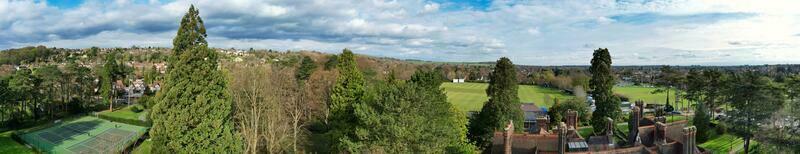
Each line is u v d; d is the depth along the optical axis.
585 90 156.00
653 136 50.16
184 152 34.69
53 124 94.81
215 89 37.16
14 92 89.06
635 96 148.38
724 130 74.38
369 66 136.00
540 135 47.19
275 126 52.72
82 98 118.38
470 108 119.56
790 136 52.22
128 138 72.25
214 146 36.62
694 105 100.50
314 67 106.56
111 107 116.75
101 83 126.50
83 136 79.19
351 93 59.50
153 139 35.47
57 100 111.88
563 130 39.06
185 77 35.34
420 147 39.50
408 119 39.44
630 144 50.09
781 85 68.38
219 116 37.12
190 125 35.34
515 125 63.34
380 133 40.06
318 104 75.00
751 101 63.94
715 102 89.75
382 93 42.53
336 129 51.34
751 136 63.22
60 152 64.44
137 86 164.62
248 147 46.75
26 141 71.50
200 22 36.66
